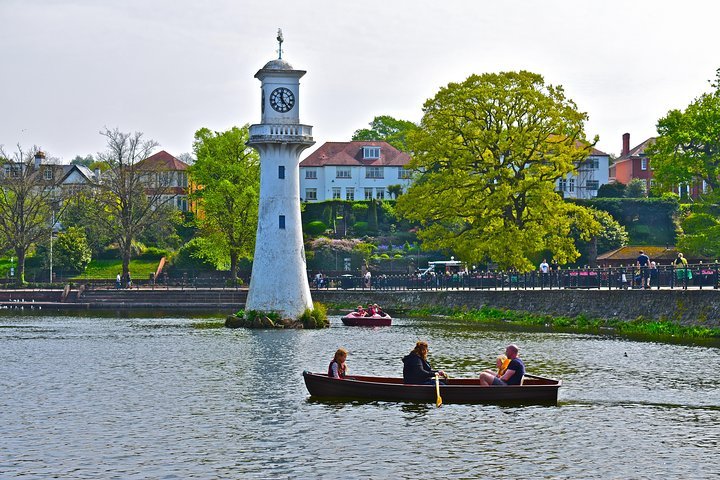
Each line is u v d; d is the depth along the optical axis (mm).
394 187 169000
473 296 87875
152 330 75312
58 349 60312
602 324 70312
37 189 138000
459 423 35156
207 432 33969
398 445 32000
